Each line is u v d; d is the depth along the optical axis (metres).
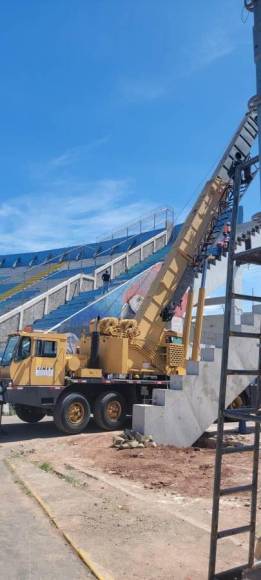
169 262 18.84
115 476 9.68
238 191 4.32
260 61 3.89
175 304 18.75
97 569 5.00
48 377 15.98
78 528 6.27
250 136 19.30
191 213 19.33
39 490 8.33
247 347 15.62
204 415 14.41
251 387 18.06
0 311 36.94
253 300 4.29
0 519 6.68
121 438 13.07
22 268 51.97
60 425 15.67
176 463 10.84
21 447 13.42
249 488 4.30
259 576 3.76
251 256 4.05
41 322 32.75
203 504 7.54
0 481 9.09
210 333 29.75
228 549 5.55
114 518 6.70
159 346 18.42
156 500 7.75
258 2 3.96
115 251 48.44
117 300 34.12
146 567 5.08
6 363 15.83
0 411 15.54
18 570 5.02
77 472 9.95
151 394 17.95
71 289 37.28
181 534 6.07
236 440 14.33
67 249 52.03
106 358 17.89
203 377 14.52
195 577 4.86
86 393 16.83
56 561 5.27
